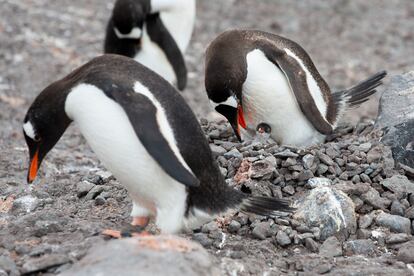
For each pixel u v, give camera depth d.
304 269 9.63
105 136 9.23
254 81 12.54
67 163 15.06
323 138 13.35
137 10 18.86
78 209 11.33
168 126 9.30
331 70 23.50
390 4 30.38
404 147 12.11
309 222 10.52
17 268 8.93
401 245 10.24
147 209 9.96
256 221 10.62
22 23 24.25
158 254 8.23
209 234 10.30
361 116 18.94
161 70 19.94
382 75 14.41
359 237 10.54
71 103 9.51
